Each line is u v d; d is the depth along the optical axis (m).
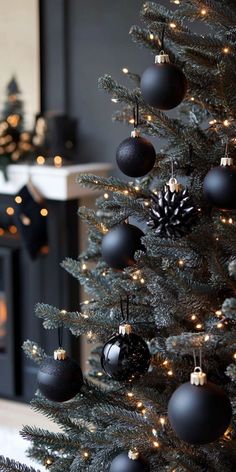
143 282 1.74
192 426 1.49
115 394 1.88
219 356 1.75
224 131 1.67
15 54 3.68
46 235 3.50
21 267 3.61
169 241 1.69
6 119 3.54
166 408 1.75
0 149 3.51
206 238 1.69
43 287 3.55
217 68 1.70
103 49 3.47
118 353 1.67
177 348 1.52
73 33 3.54
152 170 1.82
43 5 3.58
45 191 3.45
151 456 1.78
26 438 1.90
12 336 3.63
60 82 3.60
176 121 1.81
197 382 1.51
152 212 1.63
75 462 1.83
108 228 1.82
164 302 1.68
